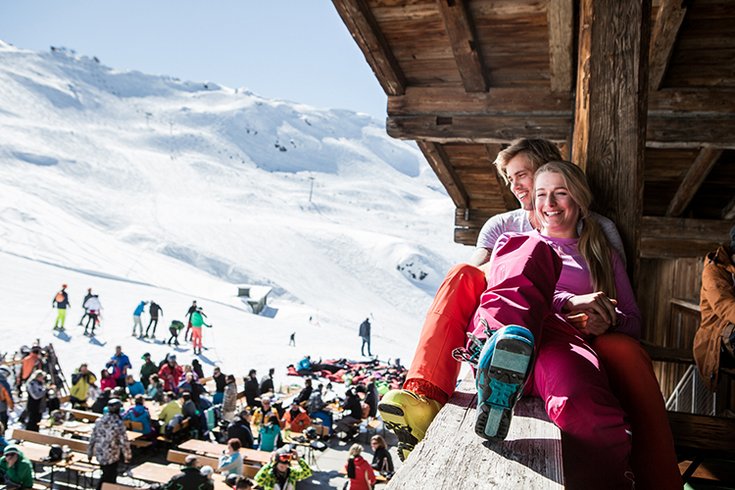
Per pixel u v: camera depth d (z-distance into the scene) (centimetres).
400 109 578
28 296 2969
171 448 1262
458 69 527
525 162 246
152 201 13388
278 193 19350
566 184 213
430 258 11919
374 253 11500
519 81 552
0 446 1020
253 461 1100
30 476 919
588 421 145
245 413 1216
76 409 1430
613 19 252
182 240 9831
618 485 145
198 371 1830
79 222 7819
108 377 1545
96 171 15262
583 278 209
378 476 1091
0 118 18625
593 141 254
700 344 311
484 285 187
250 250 10138
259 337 3000
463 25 466
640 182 252
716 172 659
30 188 10875
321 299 8406
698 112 511
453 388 176
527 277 154
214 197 16538
